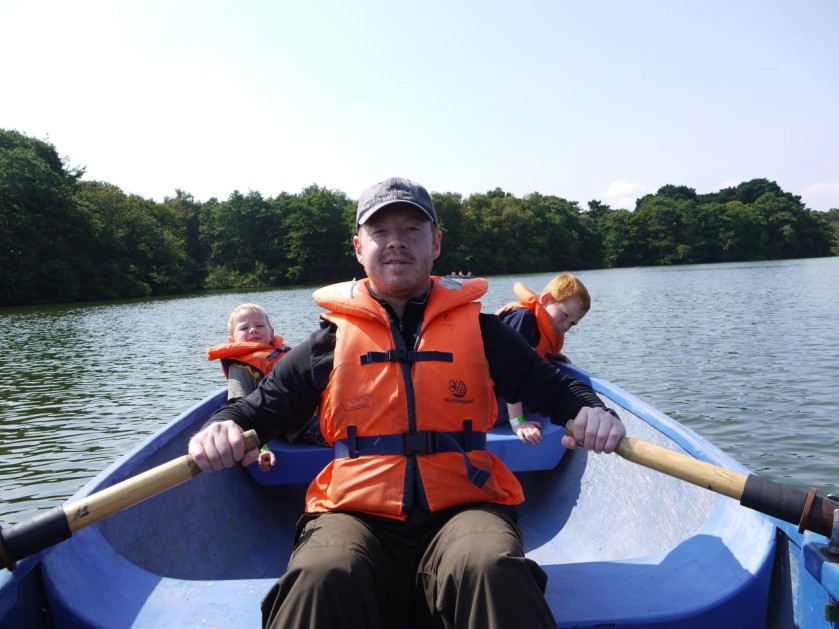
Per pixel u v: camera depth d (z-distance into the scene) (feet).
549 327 10.82
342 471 5.34
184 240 189.88
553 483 9.98
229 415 5.39
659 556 5.68
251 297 125.90
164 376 35.14
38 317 83.20
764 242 245.24
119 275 136.36
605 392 10.18
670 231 240.73
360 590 4.27
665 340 40.91
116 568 5.37
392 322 5.69
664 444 8.04
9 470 20.01
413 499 5.16
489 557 4.15
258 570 8.24
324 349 5.69
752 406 24.11
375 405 5.39
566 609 4.83
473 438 5.44
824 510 4.38
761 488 4.55
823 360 32.01
